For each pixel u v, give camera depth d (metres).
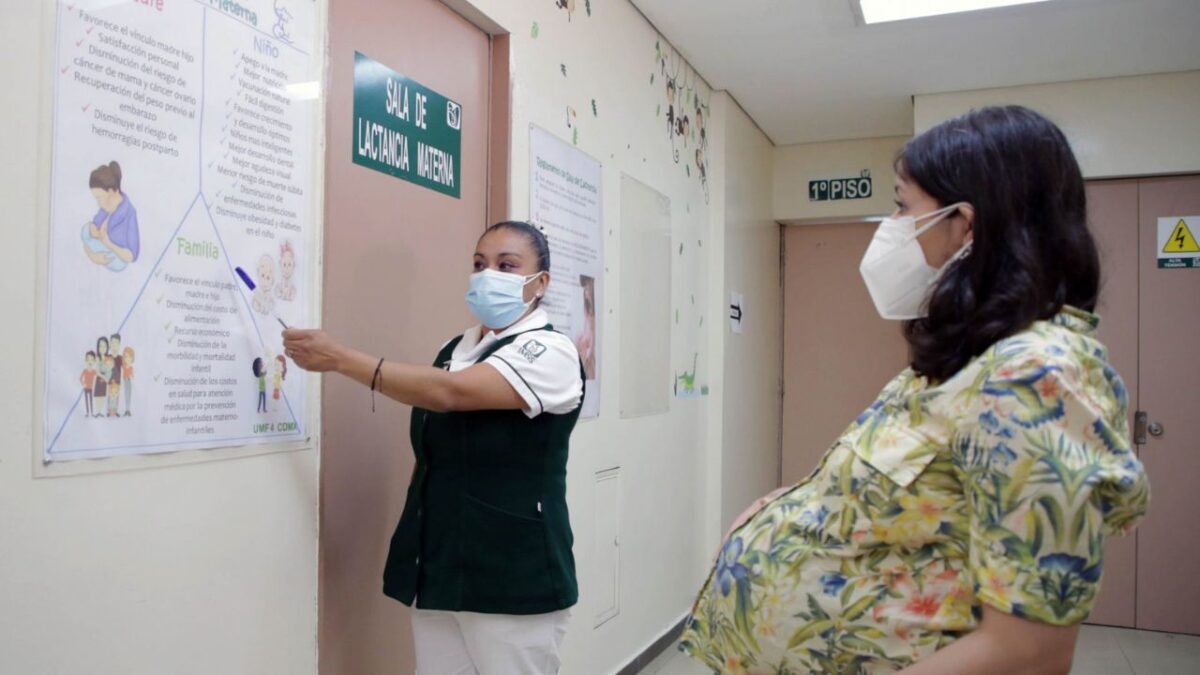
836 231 5.68
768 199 5.42
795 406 5.73
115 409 1.26
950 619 0.88
